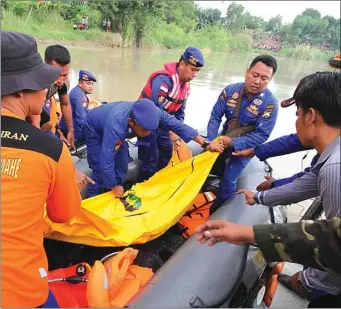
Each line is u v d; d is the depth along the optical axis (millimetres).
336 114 973
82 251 1870
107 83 6883
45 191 1020
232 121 2273
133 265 1721
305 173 1482
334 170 937
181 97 2465
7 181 949
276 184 1732
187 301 1336
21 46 972
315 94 993
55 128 2779
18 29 9102
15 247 980
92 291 1341
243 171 2578
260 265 1698
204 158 2193
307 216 2000
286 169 3898
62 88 2723
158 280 1438
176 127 2125
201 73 8789
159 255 2033
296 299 1906
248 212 1958
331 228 803
